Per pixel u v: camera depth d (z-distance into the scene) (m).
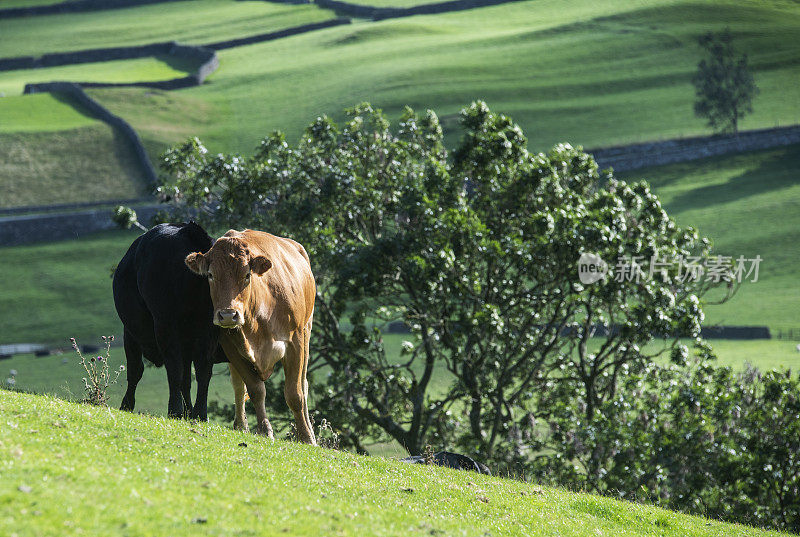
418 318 28.97
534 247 27.88
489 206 31.34
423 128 36.59
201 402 12.30
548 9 171.38
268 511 7.96
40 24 190.50
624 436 25.61
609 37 143.38
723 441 25.41
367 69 136.50
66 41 173.25
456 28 165.12
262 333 11.98
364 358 29.86
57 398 11.84
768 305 66.12
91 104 122.31
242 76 141.50
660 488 25.72
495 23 166.38
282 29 169.00
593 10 164.38
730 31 138.00
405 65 135.75
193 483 8.38
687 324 29.17
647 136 103.62
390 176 34.00
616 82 124.69
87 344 64.25
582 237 26.89
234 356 12.23
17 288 75.44
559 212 27.45
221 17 185.88
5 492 6.75
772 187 90.38
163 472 8.51
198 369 12.35
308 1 193.88
